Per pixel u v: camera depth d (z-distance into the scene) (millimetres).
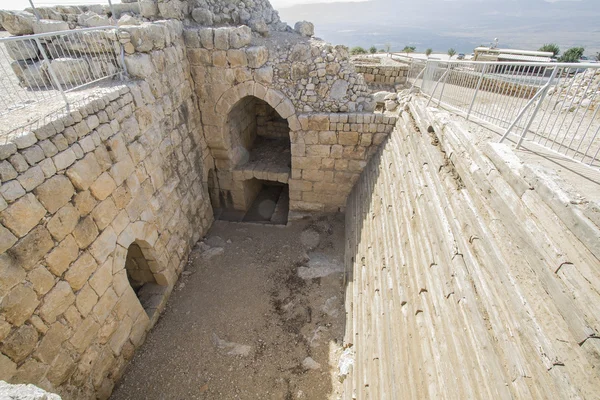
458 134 4113
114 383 5055
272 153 10391
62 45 5734
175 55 6758
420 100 6895
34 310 3521
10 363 3309
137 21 6605
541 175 2352
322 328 6035
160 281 6625
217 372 5328
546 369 1773
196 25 7695
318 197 9328
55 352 3848
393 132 7551
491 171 2961
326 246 8352
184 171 7355
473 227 2924
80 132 4055
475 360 2248
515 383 1904
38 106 4062
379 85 12125
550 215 2131
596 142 4340
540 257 2090
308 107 7887
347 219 8680
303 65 7496
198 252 7898
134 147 5285
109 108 4645
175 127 6848
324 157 8531
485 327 2316
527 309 2031
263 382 5199
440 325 2840
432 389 2590
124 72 5418
